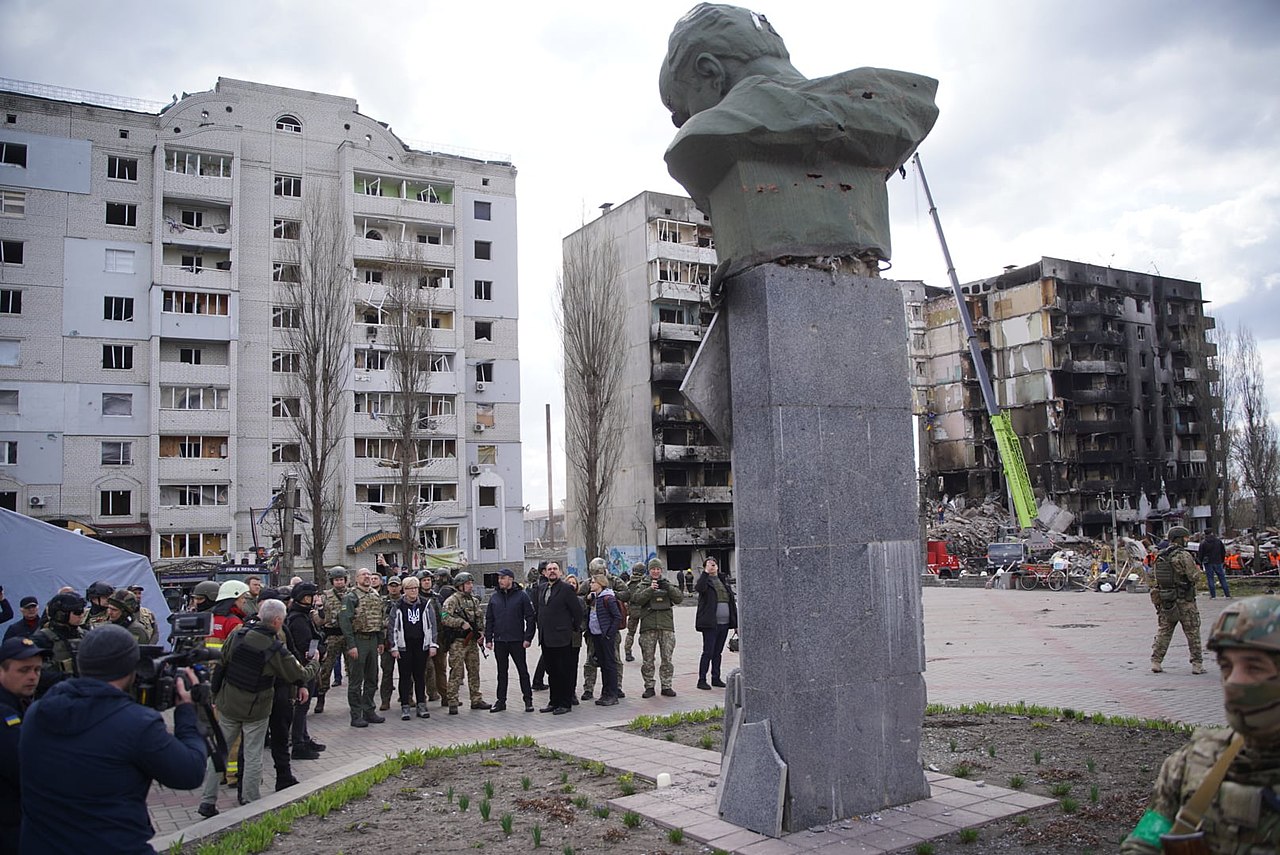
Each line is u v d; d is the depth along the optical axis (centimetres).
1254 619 227
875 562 638
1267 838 219
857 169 671
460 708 1283
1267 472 5500
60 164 3966
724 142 627
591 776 774
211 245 4144
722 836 582
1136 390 6488
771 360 612
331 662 1255
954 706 1066
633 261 5103
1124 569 3158
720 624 1350
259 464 4181
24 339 3869
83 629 819
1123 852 252
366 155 4519
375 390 4338
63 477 3881
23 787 344
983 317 6500
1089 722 932
